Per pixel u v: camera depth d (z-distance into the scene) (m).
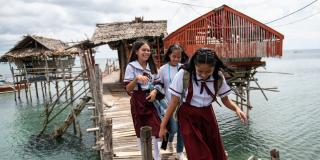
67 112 24.89
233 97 30.20
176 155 5.85
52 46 29.06
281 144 15.05
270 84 42.31
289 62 135.88
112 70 36.25
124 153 6.79
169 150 6.17
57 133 16.48
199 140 3.22
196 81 3.20
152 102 4.77
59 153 14.91
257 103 26.41
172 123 5.12
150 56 4.73
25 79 30.45
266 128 17.92
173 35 19.38
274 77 54.72
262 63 19.12
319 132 16.77
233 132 17.30
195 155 3.20
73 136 17.41
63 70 24.70
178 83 3.24
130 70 4.57
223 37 19.17
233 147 14.94
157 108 4.81
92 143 16.12
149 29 19.14
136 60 4.64
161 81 4.90
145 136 3.41
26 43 28.41
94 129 11.12
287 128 17.80
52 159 14.21
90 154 14.64
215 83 3.23
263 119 20.16
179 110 3.38
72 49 28.17
